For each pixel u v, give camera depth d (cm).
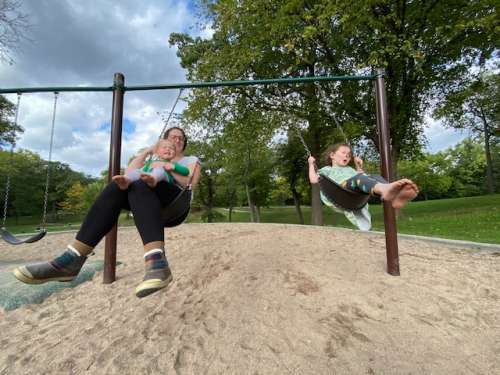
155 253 163
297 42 927
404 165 3494
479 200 1777
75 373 191
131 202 174
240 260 398
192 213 2319
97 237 178
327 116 1152
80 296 332
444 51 1048
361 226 292
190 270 382
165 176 187
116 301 305
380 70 362
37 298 324
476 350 203
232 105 1205
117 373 187
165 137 251
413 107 1191
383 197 231
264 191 2236
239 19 986
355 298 267
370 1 836
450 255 424
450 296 277
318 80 353
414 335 217
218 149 1620
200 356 198
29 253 659
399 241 544
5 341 242
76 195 3759
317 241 534
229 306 263
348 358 191
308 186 2011
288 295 274
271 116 1238
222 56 1034
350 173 278
